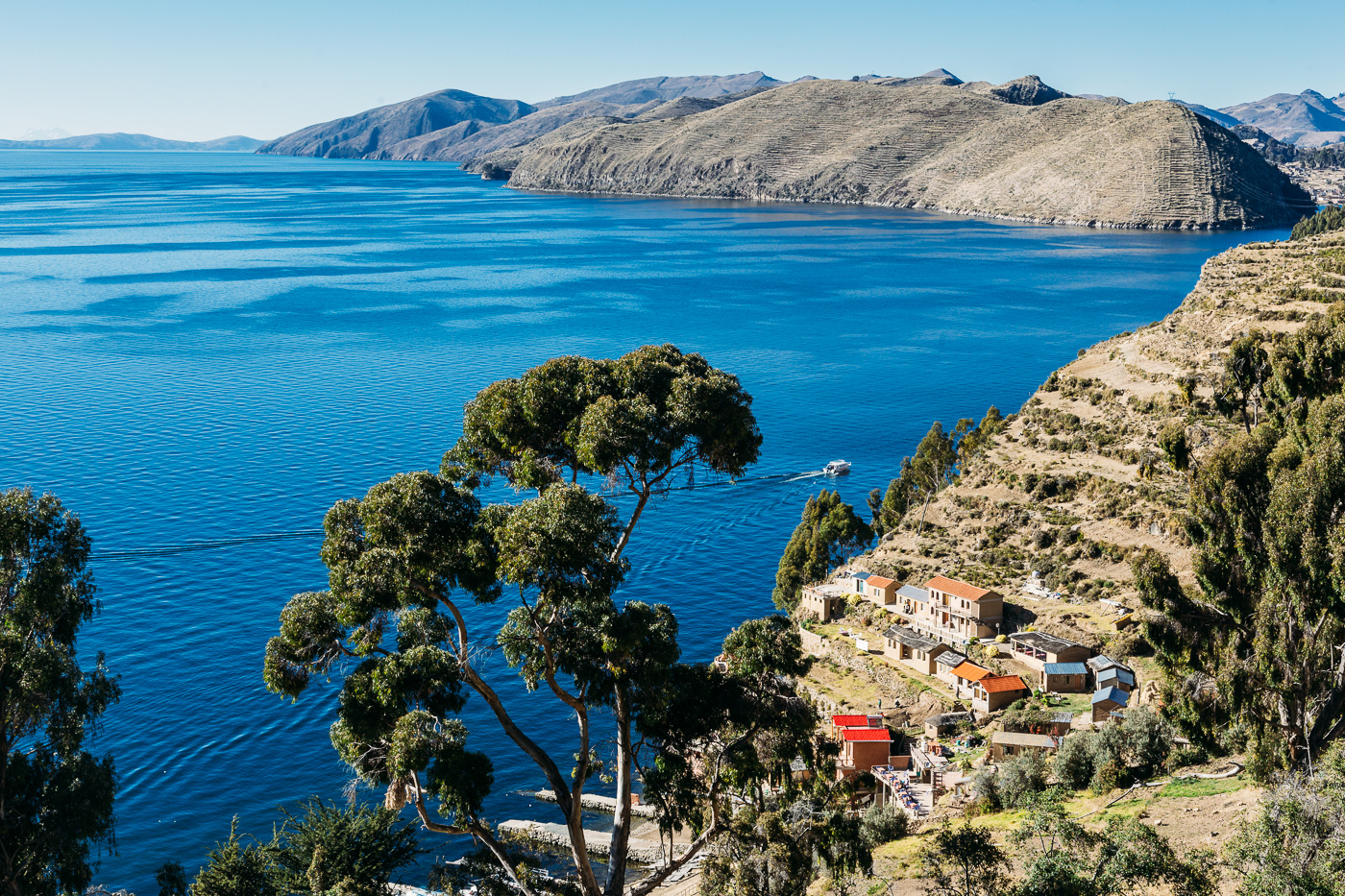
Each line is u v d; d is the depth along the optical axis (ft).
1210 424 358.64
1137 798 176.14
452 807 106.32
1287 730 149.89
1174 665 165.48
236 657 315.37
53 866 135.44
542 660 112.06
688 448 124.06
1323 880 108.99
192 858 229.45
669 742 117.70
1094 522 344.90
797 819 122.01
